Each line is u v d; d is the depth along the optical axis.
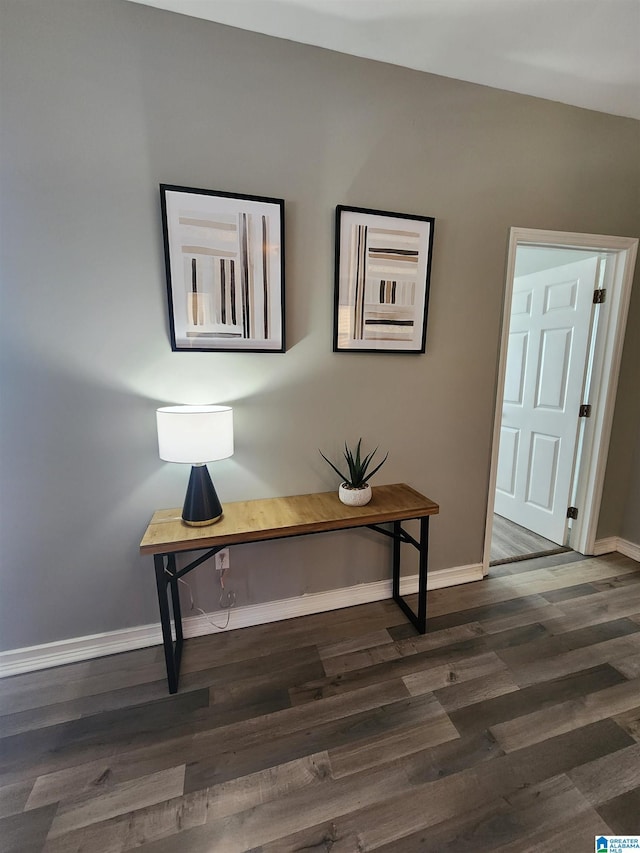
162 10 1.38
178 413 1.38
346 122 1.63
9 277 1.39
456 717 1.38
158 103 1.42
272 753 1.25
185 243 1.51
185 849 1.00
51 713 1.41
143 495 1.65
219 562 1.76
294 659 1.66
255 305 1.63
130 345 1.54
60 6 1.30
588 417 2.48
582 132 2.00
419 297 1.86
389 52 1.59
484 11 1.39
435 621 1.91
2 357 1.43
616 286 2.26
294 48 1.53
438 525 2.15
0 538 1.52
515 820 1.07
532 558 2.53
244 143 1.53
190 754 1.25
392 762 1.22
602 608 2.00
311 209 1.65
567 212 2.04
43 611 1.61
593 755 1.24
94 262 1.46
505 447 3.16
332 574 1.99
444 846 1.01
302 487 1.86
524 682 1.53
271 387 1.73
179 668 1.61
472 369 2.05
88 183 1.41
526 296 2.89
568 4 1.37
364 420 1.90
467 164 1.83
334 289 1.73
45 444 1.52
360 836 1.03
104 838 1.03
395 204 1.75
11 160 1.33
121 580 1.68
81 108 1.36
